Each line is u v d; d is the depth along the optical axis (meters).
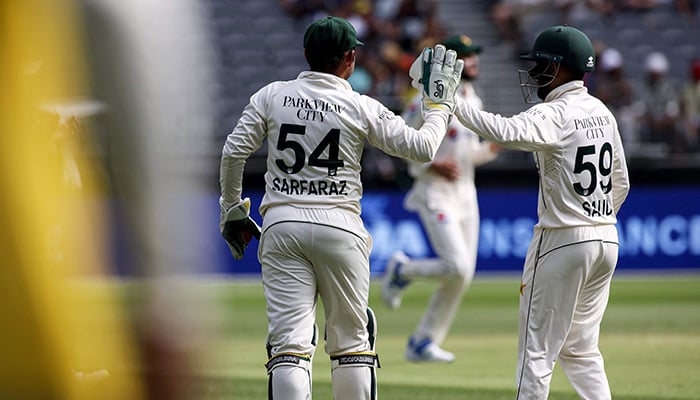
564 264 16.58
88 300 4.71
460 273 28.16
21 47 4.80
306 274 15.67
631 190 53.66
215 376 4.76
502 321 37.97
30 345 5.14
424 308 42.81
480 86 68.69
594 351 17.31
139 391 4.52
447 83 16.25
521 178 52.84
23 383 5.15
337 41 15.93
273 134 15.89
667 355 29.36
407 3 67.31
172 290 4.41
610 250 16.97
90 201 4.48
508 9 71.62
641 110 59.22
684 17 73.44
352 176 15.92
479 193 52.81
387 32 65.69
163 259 4.37
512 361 28.72
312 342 15.67
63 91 4.55
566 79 17.36
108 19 4.27
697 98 56.50
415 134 15.77
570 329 17.23
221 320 4.77
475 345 32.12
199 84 4.39
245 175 52.25
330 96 15.79
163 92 4.29
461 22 72.00
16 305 5.16
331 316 15.96
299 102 15.83
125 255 4.38
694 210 53.69
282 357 15.29
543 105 16.88
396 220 52.06
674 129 55.75
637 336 33.69
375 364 16.02
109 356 4.62
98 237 4.43
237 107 67.31
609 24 72.62
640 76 71.31
